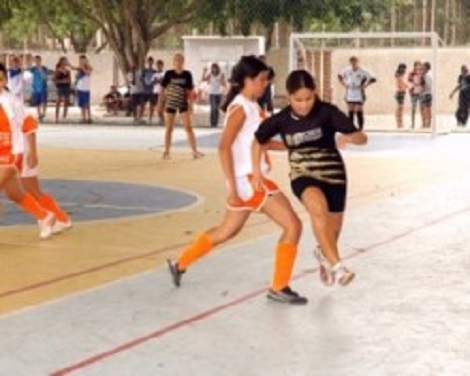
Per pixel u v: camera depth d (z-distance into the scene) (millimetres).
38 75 47438
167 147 29344
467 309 10766
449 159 29906
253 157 11047
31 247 14688
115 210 18656
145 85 46781
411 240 15305
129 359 8859
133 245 14883
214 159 29375
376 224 16891
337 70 58750
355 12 57281
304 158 10969
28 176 15367
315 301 11148
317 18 55656
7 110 14672
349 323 10156
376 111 60594
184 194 21172
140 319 10312
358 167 27281
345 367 8617
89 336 9633
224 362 8773
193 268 13016
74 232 16078
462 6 119938
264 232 15953
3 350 9133
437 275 12617
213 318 10359
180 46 82750
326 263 11430
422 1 118625
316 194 10875
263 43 56969
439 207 19125
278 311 10672
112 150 32594
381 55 60469
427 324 10117
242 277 12461
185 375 8391
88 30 73812
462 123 46281
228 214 11484
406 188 22344
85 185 22844
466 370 8523
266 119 10945
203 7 54969
